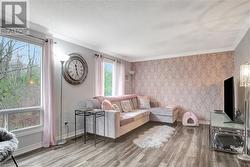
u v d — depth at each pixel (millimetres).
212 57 4938
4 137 2035
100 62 4586
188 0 2115
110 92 5305
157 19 2715
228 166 2340
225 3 2195
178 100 5453
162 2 2164
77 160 2512
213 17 2641
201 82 5098
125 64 6062
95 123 3518
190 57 5270
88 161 2477
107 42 4082
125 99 5117
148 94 6020
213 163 2430
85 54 4191
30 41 2988
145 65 6090
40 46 3191
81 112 3715
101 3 2186
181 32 3350
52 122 3166
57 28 3119
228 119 3432
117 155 2699
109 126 3459
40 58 3205
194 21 2797
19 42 2895
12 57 2801
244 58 3398
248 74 2600
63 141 3348
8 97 2734
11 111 2711
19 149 2758
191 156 2674
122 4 2215
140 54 5516
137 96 5781
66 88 3627
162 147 3072
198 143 3291
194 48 4758
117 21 2797
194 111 5191
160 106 5766
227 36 3627
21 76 2918
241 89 3484
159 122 5164
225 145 2947
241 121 3137
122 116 3947
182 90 5391
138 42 4094
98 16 2600
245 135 2660
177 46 4504
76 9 2365
